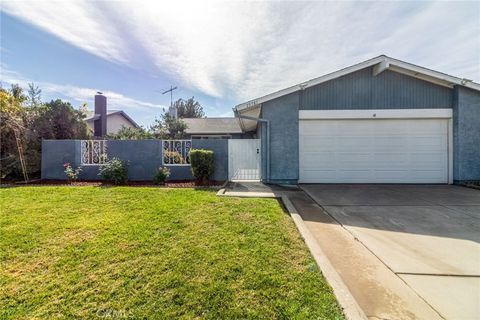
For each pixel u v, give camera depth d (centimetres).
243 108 898
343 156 909
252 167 944
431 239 379
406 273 282
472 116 864
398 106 891
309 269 279
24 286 248
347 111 895
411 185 866
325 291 240
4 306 221
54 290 242
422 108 886
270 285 249
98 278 262
